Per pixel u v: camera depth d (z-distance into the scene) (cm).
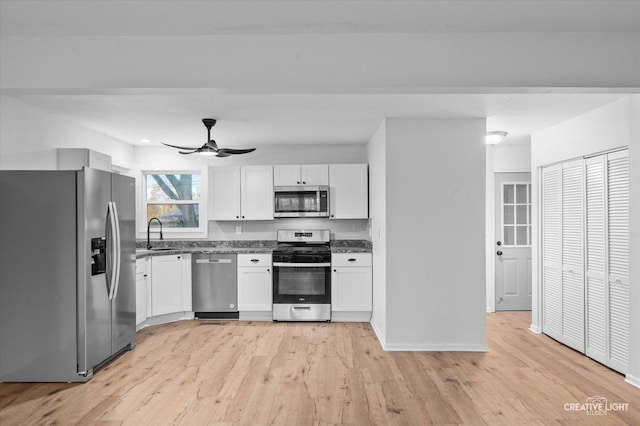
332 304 562
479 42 262
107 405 311
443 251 443
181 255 575
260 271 575
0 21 242
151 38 264
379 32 260
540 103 385
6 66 262
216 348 448
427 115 431
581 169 432
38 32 256
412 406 309
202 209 635
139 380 360
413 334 443
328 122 466
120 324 418
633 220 349
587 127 418
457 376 368
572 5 226
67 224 356
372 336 494
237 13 234
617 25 251
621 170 378
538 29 257
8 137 372
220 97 368
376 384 350
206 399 321
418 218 445
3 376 354
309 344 462
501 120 453
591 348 416
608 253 393
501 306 628
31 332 356
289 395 328
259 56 263
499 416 293
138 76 263
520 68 261
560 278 468
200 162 636
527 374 373
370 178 579
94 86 262
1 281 356
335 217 597
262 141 591
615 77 260
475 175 443
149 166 632
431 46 262
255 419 289
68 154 441
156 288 549
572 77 260
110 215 392
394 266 443
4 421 287
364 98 368
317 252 562
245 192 606
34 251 356
